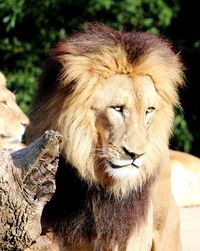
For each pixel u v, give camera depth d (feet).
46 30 71.56
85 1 70.38
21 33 72.74
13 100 46.93
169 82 29.53
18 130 46.39
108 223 29.48
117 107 28.19
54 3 70.38
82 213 29.22
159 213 32.86
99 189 28.91
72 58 28.40
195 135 71.10
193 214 43.11
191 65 73.26
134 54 28.53
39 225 23.72
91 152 28.45
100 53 28.27
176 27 73.31
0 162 23.15
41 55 71.61
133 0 68.74
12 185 23.16
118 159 28.02
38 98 30.04
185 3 72.74
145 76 28.86
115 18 69.77
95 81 28.22
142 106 28.40
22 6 70.23
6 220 23.34
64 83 28.45
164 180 32.22
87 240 29.66
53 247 28.60
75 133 28.27
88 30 29.40
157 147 29.58
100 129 28.30
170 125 30.01
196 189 43.75
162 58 29.35
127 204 29.63
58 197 28.94
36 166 23.15
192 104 72.64
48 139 22.91
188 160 44.55
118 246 30.19
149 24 68.69
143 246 30.81
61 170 28.89
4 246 23.72
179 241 35.78
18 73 69.62
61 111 28.58
